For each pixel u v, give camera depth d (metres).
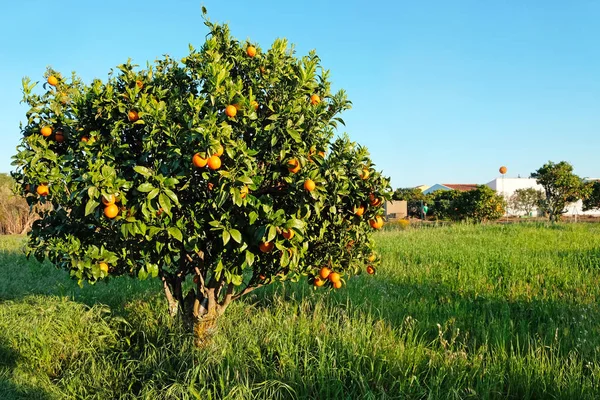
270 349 4.90
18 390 4.32
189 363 4.76
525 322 5.99
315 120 4.37
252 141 4.39
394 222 30.20
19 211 27.30
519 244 13.91
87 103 4.75
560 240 14.62
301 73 4.49
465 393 4.03
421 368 4.51
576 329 5.53
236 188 3.82
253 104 4.31
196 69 4.84
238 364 4.54
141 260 4.64
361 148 4.59
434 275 9.32
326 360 4.50
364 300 6.80
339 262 4.98
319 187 4.03
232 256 4.55
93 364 4.98
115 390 4.71
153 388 4.33
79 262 4.37
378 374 4.29
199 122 3.81
